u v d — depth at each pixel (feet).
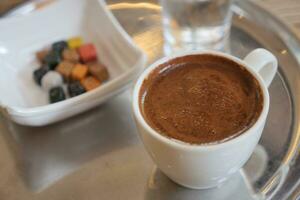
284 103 0.82
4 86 0.93
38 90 0.97
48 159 0.79
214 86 0.65
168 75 0.68
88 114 0.87
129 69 0.87
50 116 0.80
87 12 1.08
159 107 0.63
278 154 0.74
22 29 1.05
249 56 0.69
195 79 0.67
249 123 0.58
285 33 0.96
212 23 0.97
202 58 0.70
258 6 1.04
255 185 0.70
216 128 0.59
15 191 0.74
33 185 0.75
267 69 0.71
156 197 0.70
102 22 1.03
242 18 1.04
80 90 0.92
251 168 0.73
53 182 0.75
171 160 0.58
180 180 0.65
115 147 0.80
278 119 0.80
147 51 1.00
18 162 0.79
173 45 0.99
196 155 0.55
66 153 0.80
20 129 0.85
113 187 0.73
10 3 1.17
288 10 1.07
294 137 0.77
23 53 1.04
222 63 0.69
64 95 0.93
